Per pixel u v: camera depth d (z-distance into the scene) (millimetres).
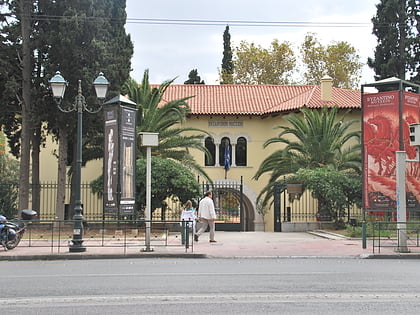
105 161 21016
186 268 13430
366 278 11523
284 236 25219
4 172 33531
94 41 26141
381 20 38938
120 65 27594
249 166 38156
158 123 29188
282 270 12992
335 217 28422
